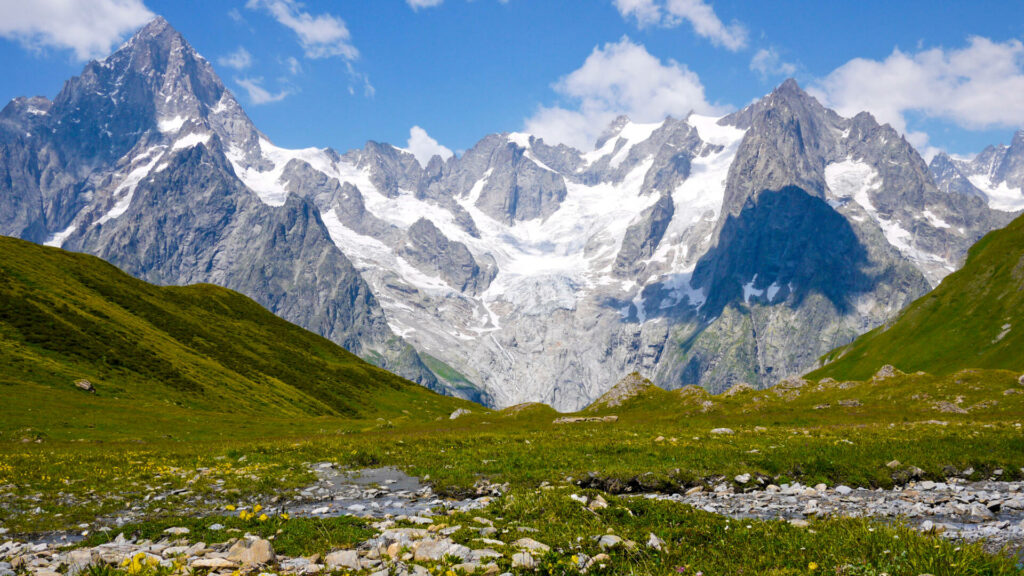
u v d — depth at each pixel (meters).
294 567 14.62
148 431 62.69
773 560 14.82
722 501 25.81
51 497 25.94
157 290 153.00
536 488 24.73
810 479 29.70
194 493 27.28
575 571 13.88
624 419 74.50
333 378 149.88
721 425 58.34
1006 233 177.12
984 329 152.62
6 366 74.75
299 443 44.31
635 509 20.23
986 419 54.97
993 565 13.52
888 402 67.06
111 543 17.89
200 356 115.94
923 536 15.80
